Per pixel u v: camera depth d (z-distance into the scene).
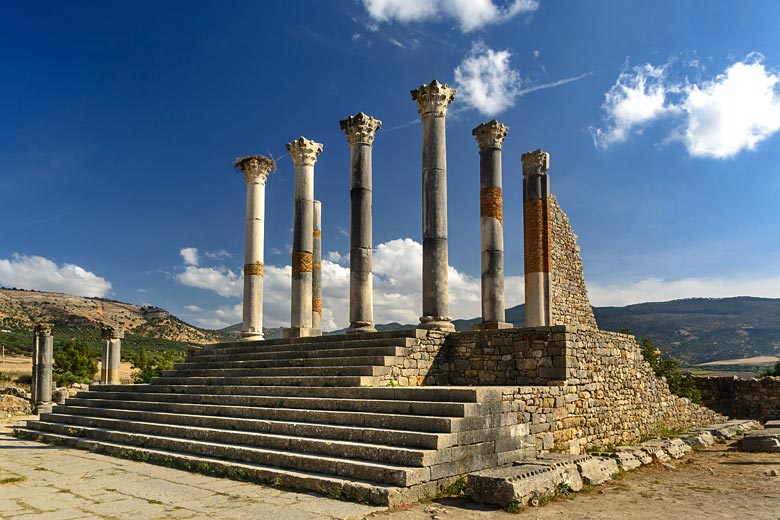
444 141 18.91
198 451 12.30
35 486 10.03
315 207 27.86
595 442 14.81
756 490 10.13
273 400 13.63
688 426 20.64
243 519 7.72
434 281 17.88
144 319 133.50
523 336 15.27
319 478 9.36
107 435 15.24
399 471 8.81
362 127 20.41
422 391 11.55
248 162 24.55
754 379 26.98
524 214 19.95
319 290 27.34
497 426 10.91
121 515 7.96
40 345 30.92
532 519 7.90
